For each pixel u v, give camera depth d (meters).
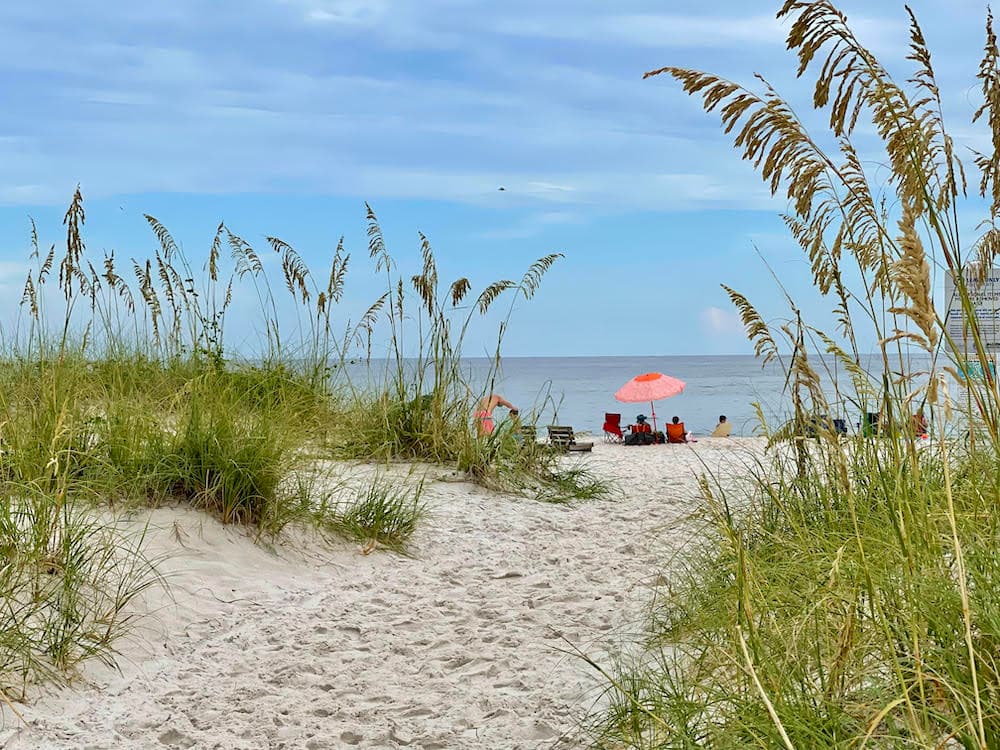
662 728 3.65
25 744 4.46
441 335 12.32
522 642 6.12
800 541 5.06
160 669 5.64
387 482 10.47
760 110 4.54
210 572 7.12
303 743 4.64
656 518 10.26
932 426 4.96
